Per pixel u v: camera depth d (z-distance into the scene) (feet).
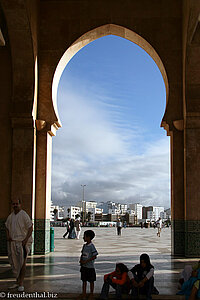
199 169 38.60
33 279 25.55
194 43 37.45
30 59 39.58
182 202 39.55
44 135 40.75
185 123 39.19
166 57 41.55
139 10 42.34
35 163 40.06
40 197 39.96
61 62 42.52
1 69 41.16
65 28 42.42
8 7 36.04
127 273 20.79
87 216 391.04
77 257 37.70
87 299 20.49
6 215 38.91
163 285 23.82
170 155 41.73
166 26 42.01
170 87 41.04
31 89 39.86
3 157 39.78
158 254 41.24
